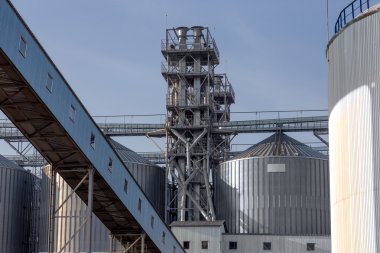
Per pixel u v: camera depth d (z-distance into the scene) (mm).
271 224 97625
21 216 106438
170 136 102000
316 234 94688
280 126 103438
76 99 51812
